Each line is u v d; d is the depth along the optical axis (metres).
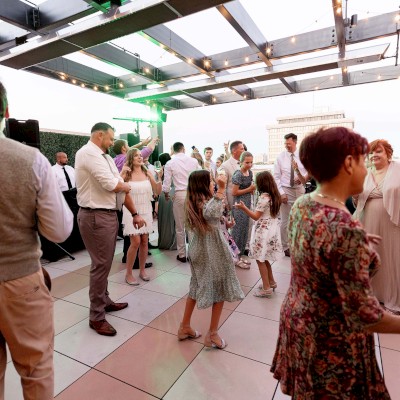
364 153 0.78
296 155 3.85
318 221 0.76
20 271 0.98
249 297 2.69
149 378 1.65
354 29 3.41
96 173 2.01
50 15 3.26
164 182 3.77
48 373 1.09
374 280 2.44
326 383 0.80
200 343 1.98
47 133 5.62
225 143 4.97
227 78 4.62
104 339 2.03
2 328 0.99
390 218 2.27
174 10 2.66
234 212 3.58
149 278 3.15
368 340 0.81
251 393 1.53
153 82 5.00
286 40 3.77
